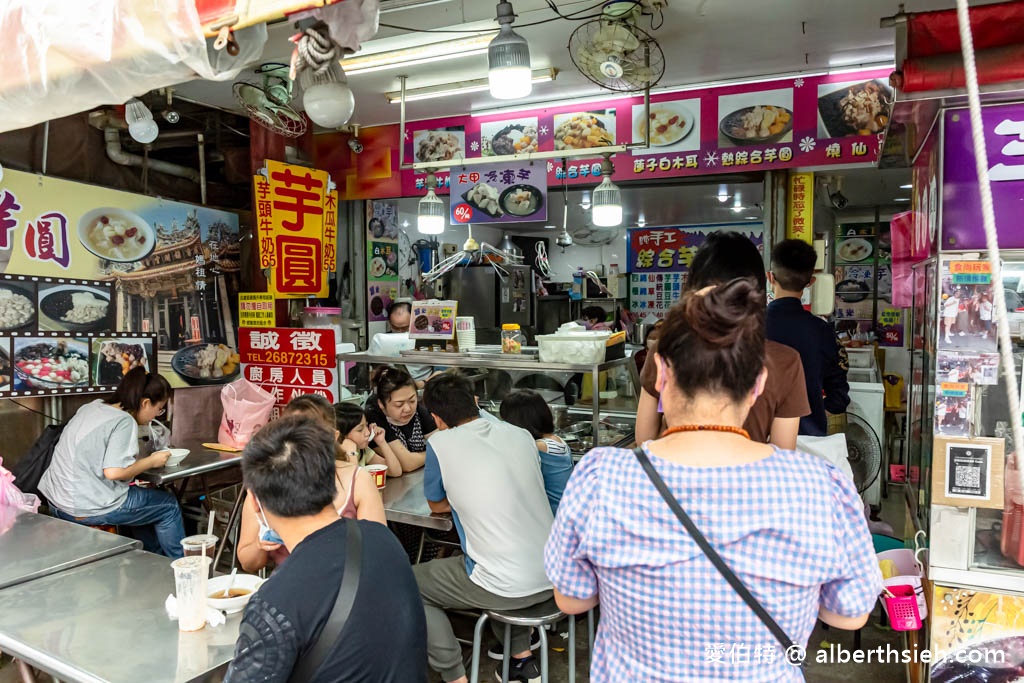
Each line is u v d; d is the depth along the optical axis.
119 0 1.83
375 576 1.40
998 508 1.97
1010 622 1.99
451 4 3.30
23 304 3.74
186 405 4.50
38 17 1.96
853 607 1.05
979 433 1.98
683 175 4.43
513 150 4.77
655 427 1.77
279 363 4.38
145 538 3.53
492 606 2.27
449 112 4.89
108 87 1.95
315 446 1.47
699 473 1.03
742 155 4.30
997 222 1.93
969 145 1.95
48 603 1.92
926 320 2.26
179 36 1.74
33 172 3.85
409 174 5.11
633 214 8.05
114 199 4.22
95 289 4.08
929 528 2.07
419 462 3.27
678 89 4.39
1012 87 1.77
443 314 3.66
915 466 2.58
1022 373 1.93
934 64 1.81
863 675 2.69
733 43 3.67
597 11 3.32
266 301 4.59
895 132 2.29
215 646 1.67
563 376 3.71
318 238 4.84
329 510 1.50
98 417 3.19
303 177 4.71
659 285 9.26
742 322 1.05
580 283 8.67
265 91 3.74
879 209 7.25
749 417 1.83
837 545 1.02
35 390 3.75
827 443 2.26
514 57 2.85
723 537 1.00
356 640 1.32
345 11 1.67
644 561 1.03
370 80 4.20
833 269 7.29
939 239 1.99
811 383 2.36
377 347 4.10
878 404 4.32
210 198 5.01
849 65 4.02
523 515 2.31
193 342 4.68
